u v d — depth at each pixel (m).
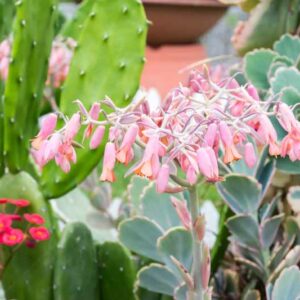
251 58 0.94
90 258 0.94
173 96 0.71
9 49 1.17
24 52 0.94
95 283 0.95
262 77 0.94
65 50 1.28
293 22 1.02
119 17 0.95
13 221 0.95
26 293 0.95
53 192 0.96
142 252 0.88
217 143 0.67
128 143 0.66
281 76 0.88
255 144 0.86
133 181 0.96
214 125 0.66
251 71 0.94
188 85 0.75
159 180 0.64
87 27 0.96
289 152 0.68
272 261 0.87
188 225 0.73
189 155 0.65
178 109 0.69
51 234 0.95
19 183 0.95
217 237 0.93
